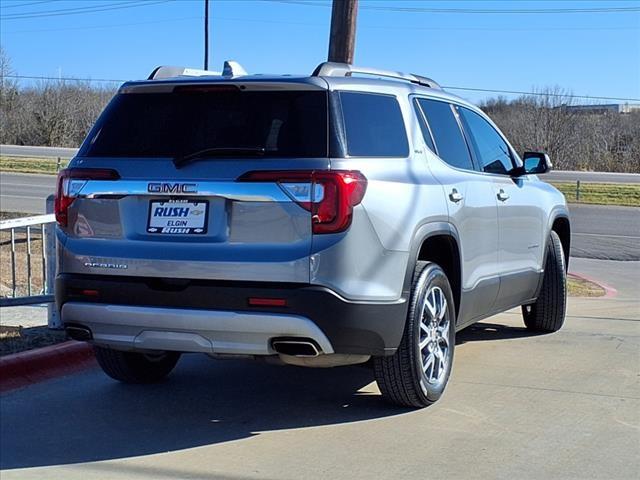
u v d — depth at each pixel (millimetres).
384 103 5445
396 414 5637
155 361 6387
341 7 11133
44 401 5977
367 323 4820
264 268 4688
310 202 4672
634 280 13336
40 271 11188
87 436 5246
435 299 5598
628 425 5441
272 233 4719
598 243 19594
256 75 5301
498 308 6953
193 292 4789
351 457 4840
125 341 5078
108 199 5086
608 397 6086
